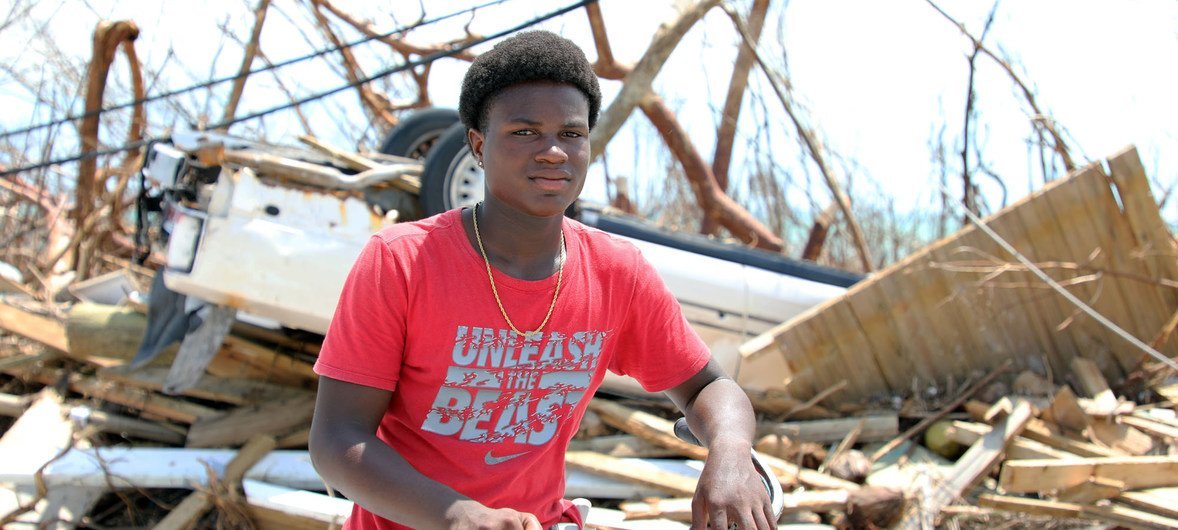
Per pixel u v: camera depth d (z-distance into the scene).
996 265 5.11
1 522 3.81
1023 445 4.59
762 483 1.62
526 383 1.68
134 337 4.67
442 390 1.63
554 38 1.60
